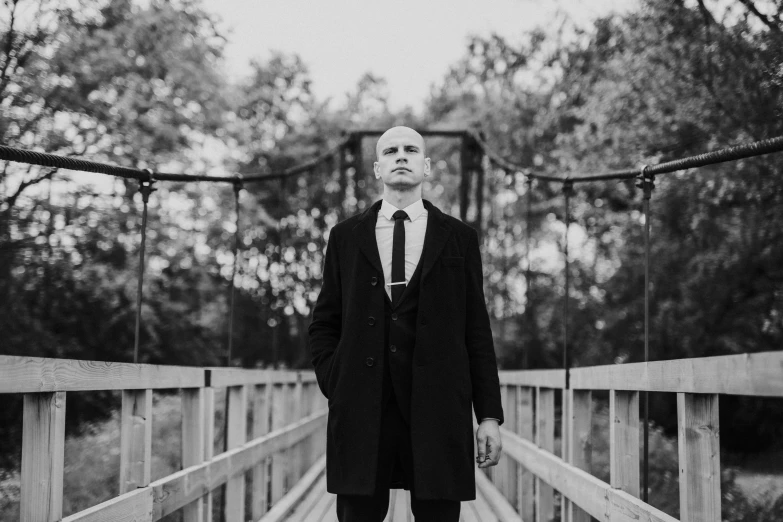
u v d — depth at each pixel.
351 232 2.54
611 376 3.14
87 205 11.39
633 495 3.06
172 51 12.59
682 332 11.23
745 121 8.50
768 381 1.75
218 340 16.42
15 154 2.66
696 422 2.31
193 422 3.83
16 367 2.12
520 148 17.44
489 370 2.49
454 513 2.46
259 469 5.30
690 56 9.16
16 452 9.82
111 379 2.75
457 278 2.48
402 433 2.45
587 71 12.48
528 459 4.82
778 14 7.99
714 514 2.28
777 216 9.17
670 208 10.49
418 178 2.54
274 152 19.16
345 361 2.43
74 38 10.62
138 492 2.95
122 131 11.63
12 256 10.74
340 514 2.53
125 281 12.28
